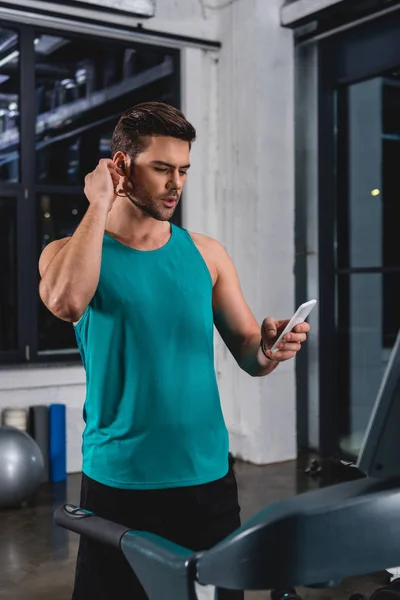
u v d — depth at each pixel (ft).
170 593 4.05
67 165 18.85
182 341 5.44
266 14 17.83
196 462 5.42
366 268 17.49
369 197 18.71
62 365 17.34
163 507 5.37
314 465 16.85
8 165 17.99
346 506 3.46
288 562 3.42
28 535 13.08
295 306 19.29
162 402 5.33
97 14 17.43
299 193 19.20
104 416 5.44
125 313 5.33
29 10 16.57
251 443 18.29
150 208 5.30
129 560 4.39
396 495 3.54
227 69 18.67
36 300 17.71
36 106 17.66
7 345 17.94
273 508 3.53
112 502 5.38
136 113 5.24
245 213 18.26
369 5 16.14
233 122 18.53
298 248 19.21
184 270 5.56
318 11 16.87
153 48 18.75
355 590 10.76
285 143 18.21
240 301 6.00
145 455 5.32
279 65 18.06
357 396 18.67
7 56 17.62
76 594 5.50
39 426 16.63
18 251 17.48
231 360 18.90
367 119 18.66
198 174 19.01
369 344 18.85
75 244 4.99
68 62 18.56
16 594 10.60
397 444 3.56
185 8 18.51
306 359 19.11
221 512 5.54
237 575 3.58
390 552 3.55
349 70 17.60
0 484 14.26
